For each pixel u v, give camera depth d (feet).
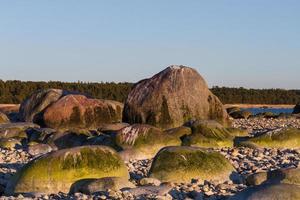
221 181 46.83
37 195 41.81
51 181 44.16
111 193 38.40
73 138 76.23
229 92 335.06
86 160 45.68
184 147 49.70
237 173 49.19
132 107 94.63
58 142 76.43
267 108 317.22
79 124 99.25
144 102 93.97
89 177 45.06
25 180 44.60
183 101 93.66
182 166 47.67
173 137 68.64
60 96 108.17
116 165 46.80
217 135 73.46
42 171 44.68
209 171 47.55
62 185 44.16
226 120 97.40
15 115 127.75
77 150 46.19
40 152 72.18
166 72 96.37
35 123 103.86
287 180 41.47
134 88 96.84
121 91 272.92
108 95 266.36
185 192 40.88
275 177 42.39
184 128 75.61
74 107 99.40
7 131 90.07
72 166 45.03
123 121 96.53
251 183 43.83
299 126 116.47
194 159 48.29
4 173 55.11
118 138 67.15
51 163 45.06
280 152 67.00
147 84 95.86
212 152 49.49
